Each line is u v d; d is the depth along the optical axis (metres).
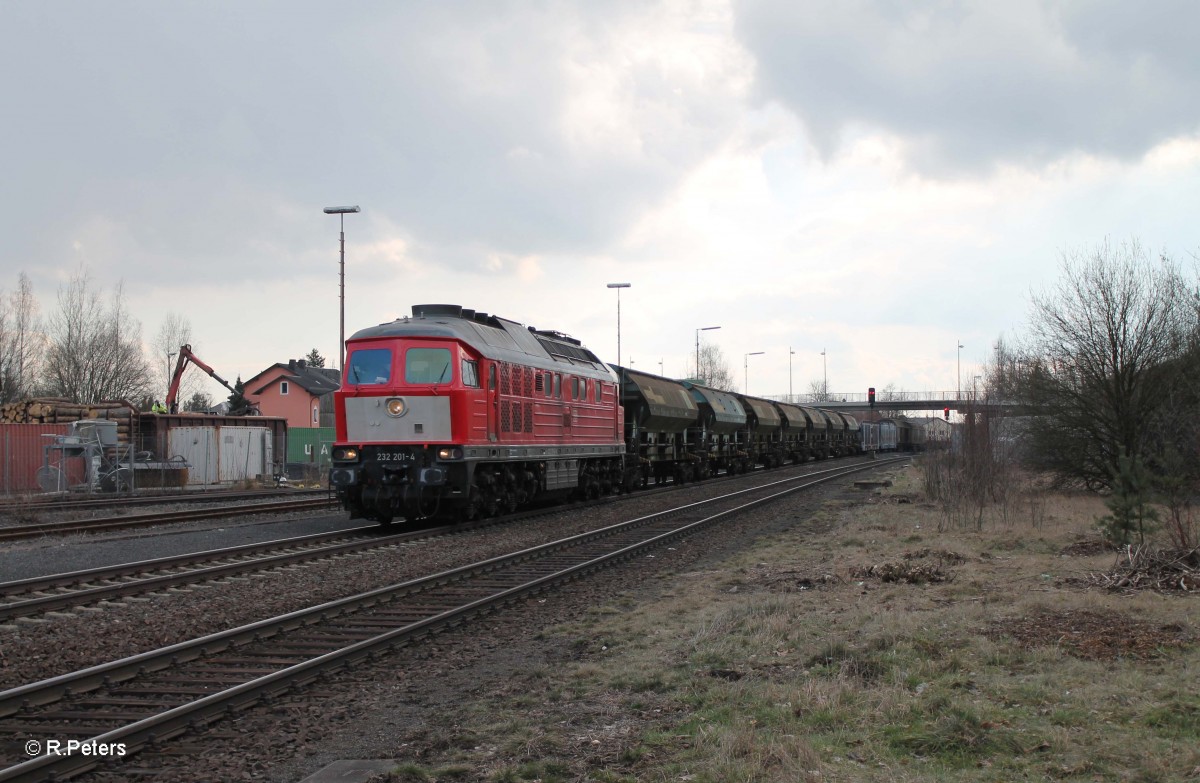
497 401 20.62
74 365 58.91
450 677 8.58
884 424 91.06
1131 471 14.16
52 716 7.20
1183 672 7.24
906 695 6.93
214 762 6.35
